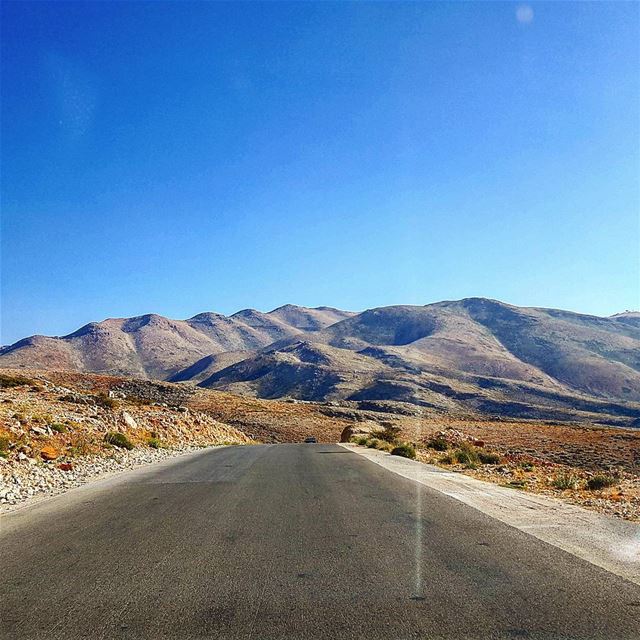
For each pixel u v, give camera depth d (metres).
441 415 102.12
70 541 7.13
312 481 12.55
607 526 7.73
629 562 5.95
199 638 4.20
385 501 9.80
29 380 35.44
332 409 80.56
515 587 5.19
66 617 4.62
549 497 10.59
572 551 6.39
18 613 4.73
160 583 5.40
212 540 7.04
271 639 4.16
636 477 16.31
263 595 5.04
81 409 24.09
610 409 177.88
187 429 31.45
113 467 15.88
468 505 9.39
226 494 10.72
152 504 9.70
